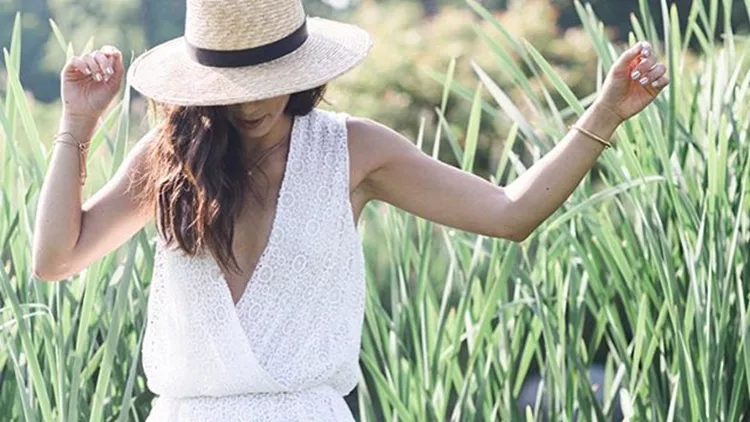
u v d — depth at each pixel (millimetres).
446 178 2600
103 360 3023
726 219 3318
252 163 2535
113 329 3020
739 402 3346
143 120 2688
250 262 2516
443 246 5613
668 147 3416
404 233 3557
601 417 3455
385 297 5668
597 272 3535
